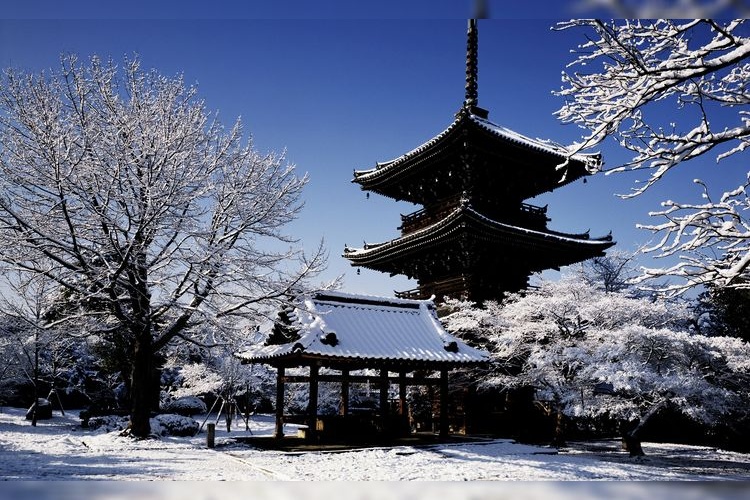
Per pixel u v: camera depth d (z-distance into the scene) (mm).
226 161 25094
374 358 22578
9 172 21094
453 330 33031
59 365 43969
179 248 22672
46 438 24078
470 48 42500
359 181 43781
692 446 29328
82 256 20812
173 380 48531
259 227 24719
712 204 6805
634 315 26391
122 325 23547
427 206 42312
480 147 36250
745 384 25031
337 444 22234
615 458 22391
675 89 7203
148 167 21359
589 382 25266
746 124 6910
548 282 32500
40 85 21797
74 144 21438
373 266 44625
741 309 33406
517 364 30188
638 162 6676
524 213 40312
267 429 35594
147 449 20375
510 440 26375
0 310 22688
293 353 21391
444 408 25219
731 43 5906
